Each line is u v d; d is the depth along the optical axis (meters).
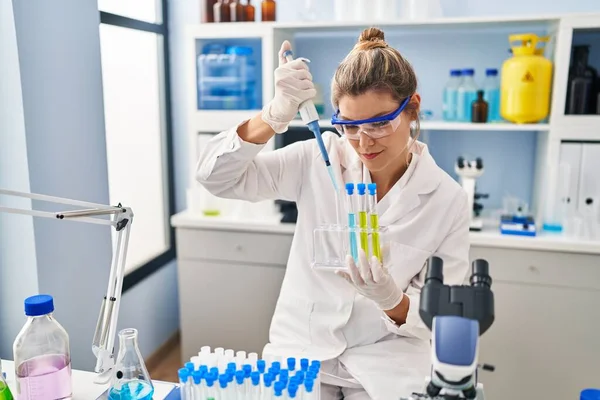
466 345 0.82
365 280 1.15
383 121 1.19
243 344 2.70
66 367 1.17
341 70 1.24
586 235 2.29
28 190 1.81
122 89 2.72
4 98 1.78
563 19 2.26
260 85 2.86
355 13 2.51
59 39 1.92
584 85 2.31
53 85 1.90
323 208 1.48
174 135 3.12
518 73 2.37
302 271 1.51
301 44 2.88
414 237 1.45
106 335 1.16
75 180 2.04
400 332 1.33
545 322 2.34
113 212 1.11
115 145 2.69
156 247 3.11
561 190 2.39
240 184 1.49
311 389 1.02
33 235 1.84
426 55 2.76
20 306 1.91
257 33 2.54
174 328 3.19
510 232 2.36
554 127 2.35
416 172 1.45
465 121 2.56
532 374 2.39
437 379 0.84
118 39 2.66
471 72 2.53
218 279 2.66
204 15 2.64
